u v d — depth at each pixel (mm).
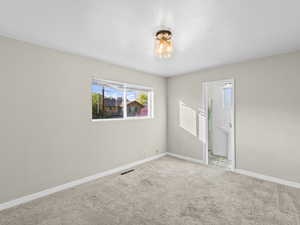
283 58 2551
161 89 4211
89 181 2750
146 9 1422
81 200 2154
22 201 2080
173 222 1728
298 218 1764
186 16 1537
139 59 2830
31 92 2156
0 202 1930
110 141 3104
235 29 1793
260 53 2555
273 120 2666
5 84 1959
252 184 2592
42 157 2256
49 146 2322
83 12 1473
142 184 2625
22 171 2086
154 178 2859
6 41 1962
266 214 1838
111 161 3115
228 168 3355
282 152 2584
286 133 2547
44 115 2271
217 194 2291
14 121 2025
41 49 2240
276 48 2352
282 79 2566
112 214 1863
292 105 2486
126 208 1977
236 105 3080
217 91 4281
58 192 2363
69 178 2527
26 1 1309
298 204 2023
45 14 1508
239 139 3051
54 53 2363
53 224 1700
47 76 2297
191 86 3838
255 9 1426
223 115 4160
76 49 2373
